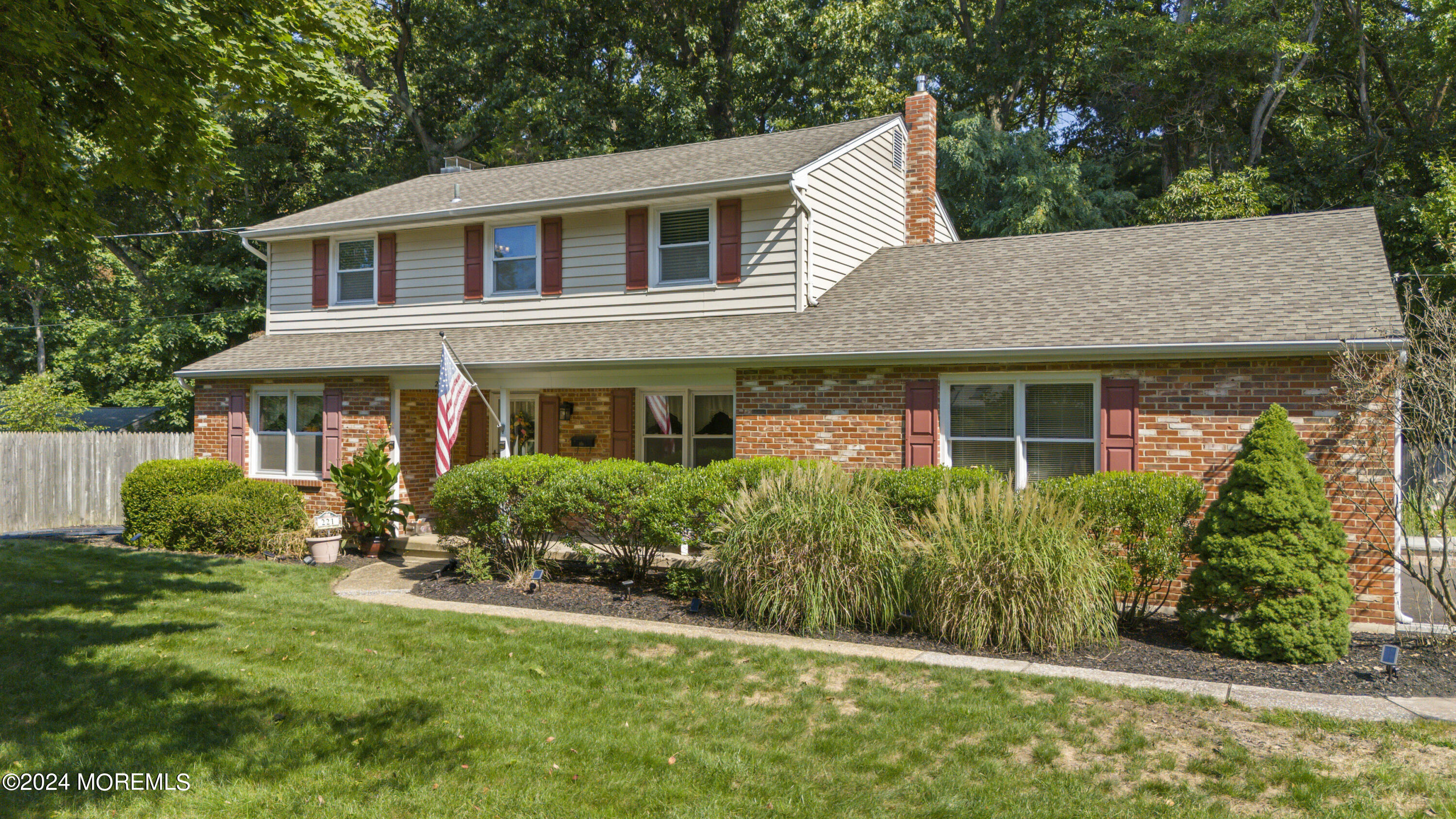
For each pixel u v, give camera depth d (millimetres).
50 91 7680
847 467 11258
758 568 8578
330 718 5980
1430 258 19438
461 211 14531
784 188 12594
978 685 6602
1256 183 21750
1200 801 4785
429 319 15547
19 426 21438
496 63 29328
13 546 13570
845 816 4652
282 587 10555
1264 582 7398
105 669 7043
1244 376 9148
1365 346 8242
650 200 13312
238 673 6945
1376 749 5398
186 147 8500
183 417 27734
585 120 27469
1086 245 12938
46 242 11234
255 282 27453
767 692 6559
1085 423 10148
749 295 13070
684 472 10000
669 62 30422
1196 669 7133
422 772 5121
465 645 7789
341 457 14727
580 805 4758
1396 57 22812
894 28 26516
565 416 15805
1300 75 23953
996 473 9406
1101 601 7824
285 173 27891
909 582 8422
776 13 26812
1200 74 23578
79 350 28719
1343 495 8617
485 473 10648
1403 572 10914
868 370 11172
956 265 13391
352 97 8844
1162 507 8203
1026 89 30359
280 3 7805
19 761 5203
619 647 7695
